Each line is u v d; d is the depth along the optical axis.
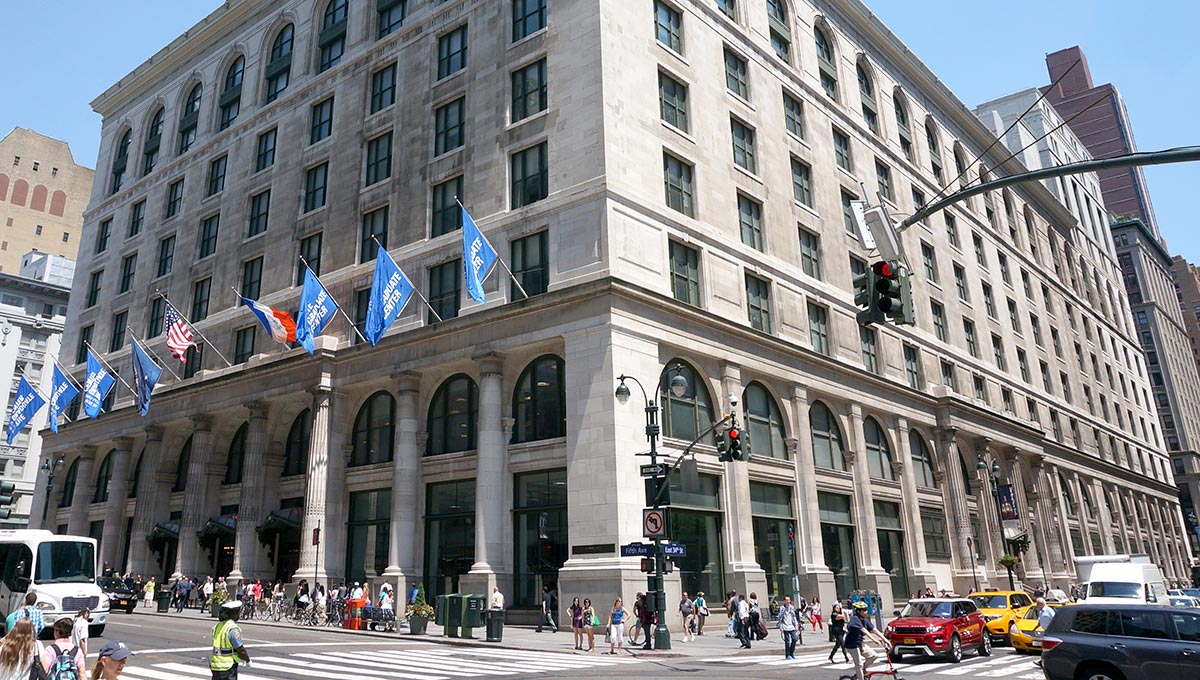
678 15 39.09
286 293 42.88
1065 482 62.75
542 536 30.86
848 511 39.69
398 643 24.84
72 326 59.44
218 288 47.88
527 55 36.28
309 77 47.69
